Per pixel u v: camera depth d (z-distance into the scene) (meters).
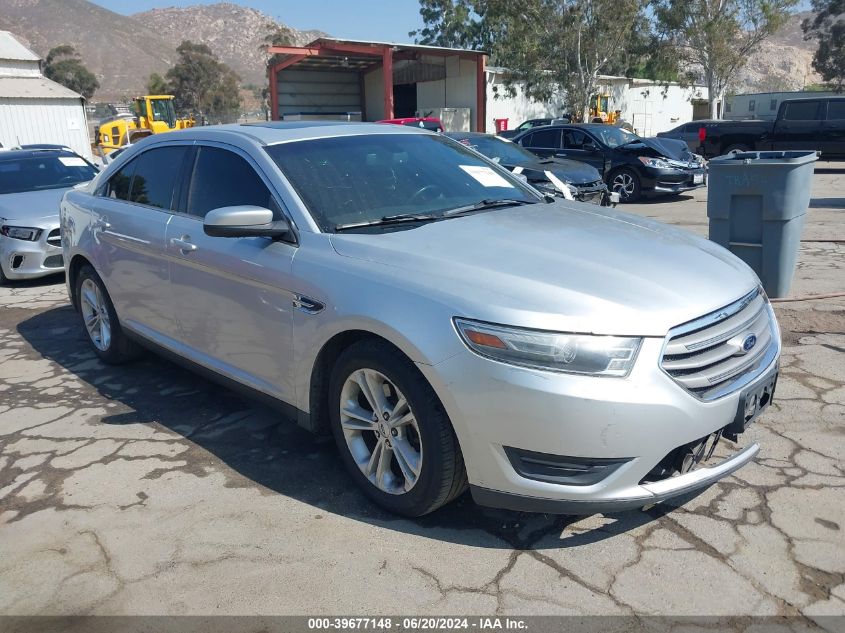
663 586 2.70
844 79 54.97
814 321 5.58
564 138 14.93
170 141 4.58
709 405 2.76
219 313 3.89
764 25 37.72
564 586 2.72
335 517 3.25
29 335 6.34
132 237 4.53
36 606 2.75
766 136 18.64
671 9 37.72
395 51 31.61
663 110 45.44
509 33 34.12
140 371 5.27
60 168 9.55
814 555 2.83
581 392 2.59
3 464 3.88
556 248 3.20
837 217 10.92
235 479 3.62
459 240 3.28
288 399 3.57
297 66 34.44
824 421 3.94
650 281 2.91
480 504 2.90
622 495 2.68
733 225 6.17
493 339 2.68
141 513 3.34
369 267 3.13
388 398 3.17
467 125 31.20
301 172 3.72
